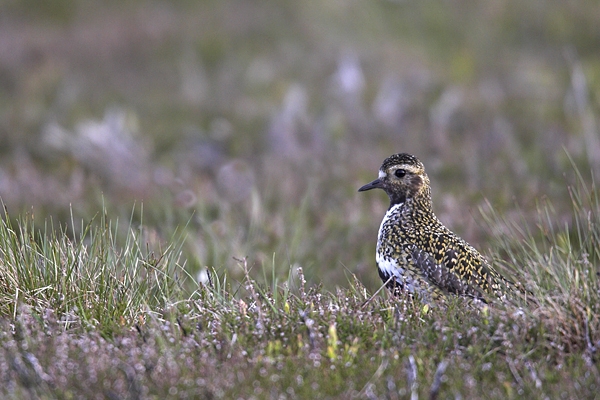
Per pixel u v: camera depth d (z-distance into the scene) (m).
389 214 9.41
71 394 5.63
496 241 9.56
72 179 15.48
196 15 26.84
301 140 19.20
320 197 14.98
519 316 6.90
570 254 7.76
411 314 7.26
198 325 7.02
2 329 6.87
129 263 8.16
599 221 8.59
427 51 25.84
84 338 6.55
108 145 17.81
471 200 14.43
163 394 5.65
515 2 27.69
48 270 7.81
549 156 16.41
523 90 22.09
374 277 11.12
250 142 19.31
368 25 26.69
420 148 18.06
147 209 14.01
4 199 14.91
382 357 6.20
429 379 5.94
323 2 27.25
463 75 23.23
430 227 9.03
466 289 8.39
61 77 23.56
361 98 21.42
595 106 19.48
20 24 26.67
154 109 21.91
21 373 5.68
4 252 7.91
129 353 6.25
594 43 25.73
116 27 26.09
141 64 24.55
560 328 6.70
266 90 22.95
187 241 11.41
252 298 7.70
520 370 6.21
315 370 6.00
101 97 22.77
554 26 26.41
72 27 26.41
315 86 22.98
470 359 6.35
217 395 5.59
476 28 26.94
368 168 16.64
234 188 15.87
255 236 12.36
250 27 26.06
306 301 7.37
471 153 16.84
